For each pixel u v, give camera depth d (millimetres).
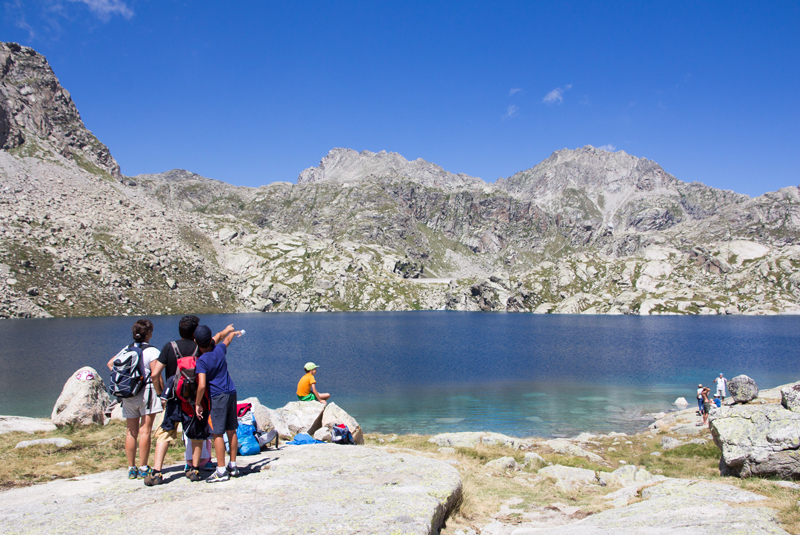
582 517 12398
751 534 8086
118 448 16672
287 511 8375
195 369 10242
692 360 91188
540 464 22375
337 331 164250
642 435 36781
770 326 179750
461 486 12055
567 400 55625
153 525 7543
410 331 168500
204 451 11766
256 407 20000
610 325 194875
